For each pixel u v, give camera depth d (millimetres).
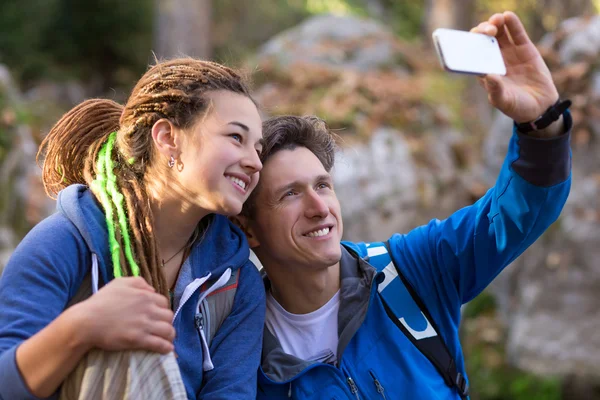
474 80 7527
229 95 1771
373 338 2021
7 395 1444
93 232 1677
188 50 8875
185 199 1760
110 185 1740
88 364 1480
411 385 1959
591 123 5254
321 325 2074
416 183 5629
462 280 2064
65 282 1618
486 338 5980
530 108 1788
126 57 9789
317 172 2018
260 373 1991
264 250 2098
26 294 1567
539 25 9211
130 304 1470
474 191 5887
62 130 1891
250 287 1938
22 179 5059
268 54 6930
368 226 5324
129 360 1472
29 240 1646
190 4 8867
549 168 1817
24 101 6977
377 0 13383
